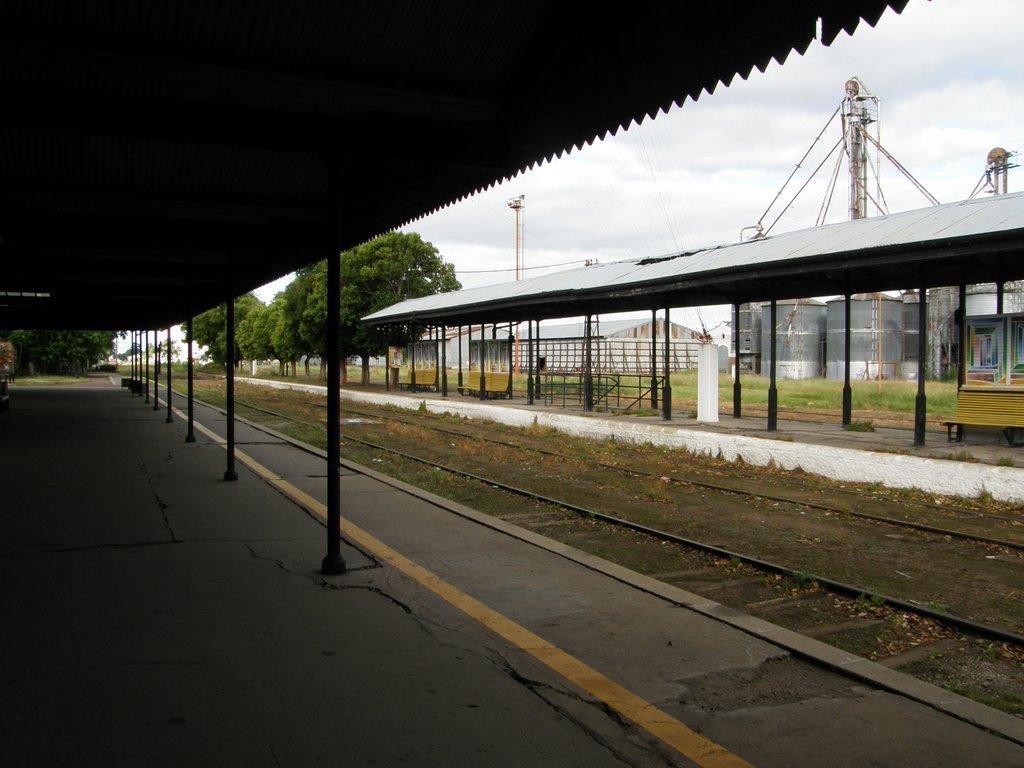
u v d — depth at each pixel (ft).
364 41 19.45
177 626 15.76
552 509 32.07
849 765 10.98
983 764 11.03
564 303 68.85
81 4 17.11
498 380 88.99
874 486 37.22
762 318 134.51
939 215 41.06
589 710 12.34
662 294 59.72
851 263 39.40
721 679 13.99
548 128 21.62
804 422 56.65
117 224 29.45
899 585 21.67
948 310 109.60
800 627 18.16
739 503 33.65
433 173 25.79
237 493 32.14
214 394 123.13
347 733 11.25
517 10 19.58
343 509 29.35
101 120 18.88
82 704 12.03
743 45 15.84
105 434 57.31
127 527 25.27
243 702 12.22
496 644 15.14
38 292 61.82
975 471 33.53
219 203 31.63
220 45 18.72
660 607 17.95
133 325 100.99
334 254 20.22
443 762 10.50
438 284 142.31
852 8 13.52
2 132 25.58
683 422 56.95
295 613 16.75
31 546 22.58
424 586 18.99
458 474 40.86
